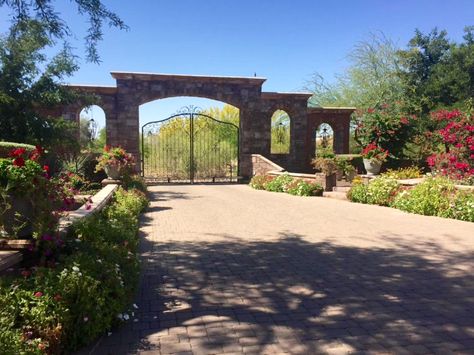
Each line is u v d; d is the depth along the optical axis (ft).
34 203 12.53
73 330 10.00
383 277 15.58
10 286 10.09
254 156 57.31
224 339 10.68
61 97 40.50
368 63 84.89
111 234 16.22
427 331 11.02
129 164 37.45
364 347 10.18
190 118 56.34
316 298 13.47
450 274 15.87
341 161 44.86
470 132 36.58
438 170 37.50
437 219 28.12
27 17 21.88
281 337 10.76
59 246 12.91
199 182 58.08
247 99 58.18
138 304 13.10
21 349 8.18
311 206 34.73
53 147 40.01
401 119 49.24
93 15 22.06
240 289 14.42
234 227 25.67
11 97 36.27
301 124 60.59
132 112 53.98
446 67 86.12
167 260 18.16
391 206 33.83
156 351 10.09
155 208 33.73
